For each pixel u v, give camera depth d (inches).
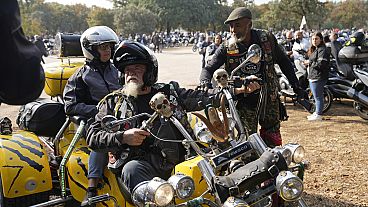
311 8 3144.7
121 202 181.8
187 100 181.3
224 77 177.0
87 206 182.9
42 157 209.8
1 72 90.5
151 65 167.9
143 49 166.6
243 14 227.8
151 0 4136.3
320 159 335.6
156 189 128.1
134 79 168.2
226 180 136.4
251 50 182.9
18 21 89.4
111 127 150.9
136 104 170.2
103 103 177.9
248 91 181.6
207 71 232.7
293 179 128.9
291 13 3228.3
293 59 575.8
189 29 4352.9
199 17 4234.7
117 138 152.7
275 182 135.4
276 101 237.1
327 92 506.9
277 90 238.7
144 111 169.9
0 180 206.7
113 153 170.7
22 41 92.5
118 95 175.0
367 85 451.5
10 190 201.5
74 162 204.7
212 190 137.9
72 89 225.3
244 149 147.9
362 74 457.4
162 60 1424.7
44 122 229.8
